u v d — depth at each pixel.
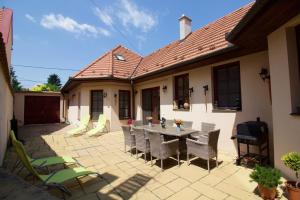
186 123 6.40
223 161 4.86
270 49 3.87
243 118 5.29
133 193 3.33
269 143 4.66
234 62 5.65
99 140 8.05
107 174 4.20
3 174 3.60
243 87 5.33
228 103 5.88
